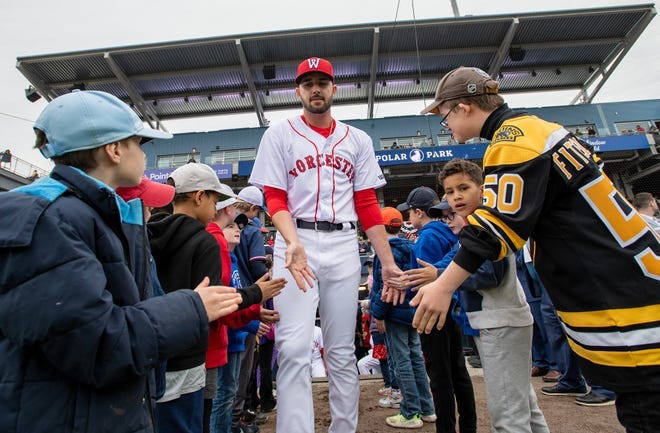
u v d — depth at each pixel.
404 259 2.85
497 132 1.24
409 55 18.86
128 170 1.12
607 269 1.04
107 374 0.81
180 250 1.63
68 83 18.73
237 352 2.38
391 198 19.94
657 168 16.91
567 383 3.19
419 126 19.25
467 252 1.10
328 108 1.99
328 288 1.88
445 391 2.13
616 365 1.02
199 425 1.56
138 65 18.20
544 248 1.18
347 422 1.78
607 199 1.09
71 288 0.78
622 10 17.27
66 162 1.05
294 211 1.93
